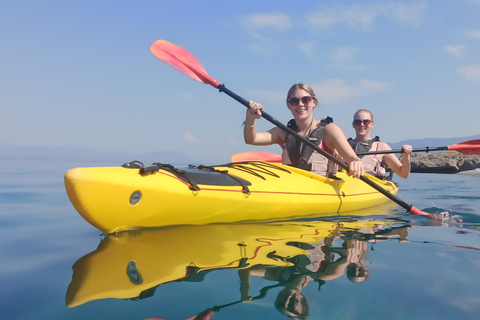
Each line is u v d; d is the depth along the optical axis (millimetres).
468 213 2090
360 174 1875
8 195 2605
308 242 1214
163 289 759
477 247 1212
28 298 714
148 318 623
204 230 1337
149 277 832
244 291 753
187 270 885
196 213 1396
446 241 1305
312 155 2078
